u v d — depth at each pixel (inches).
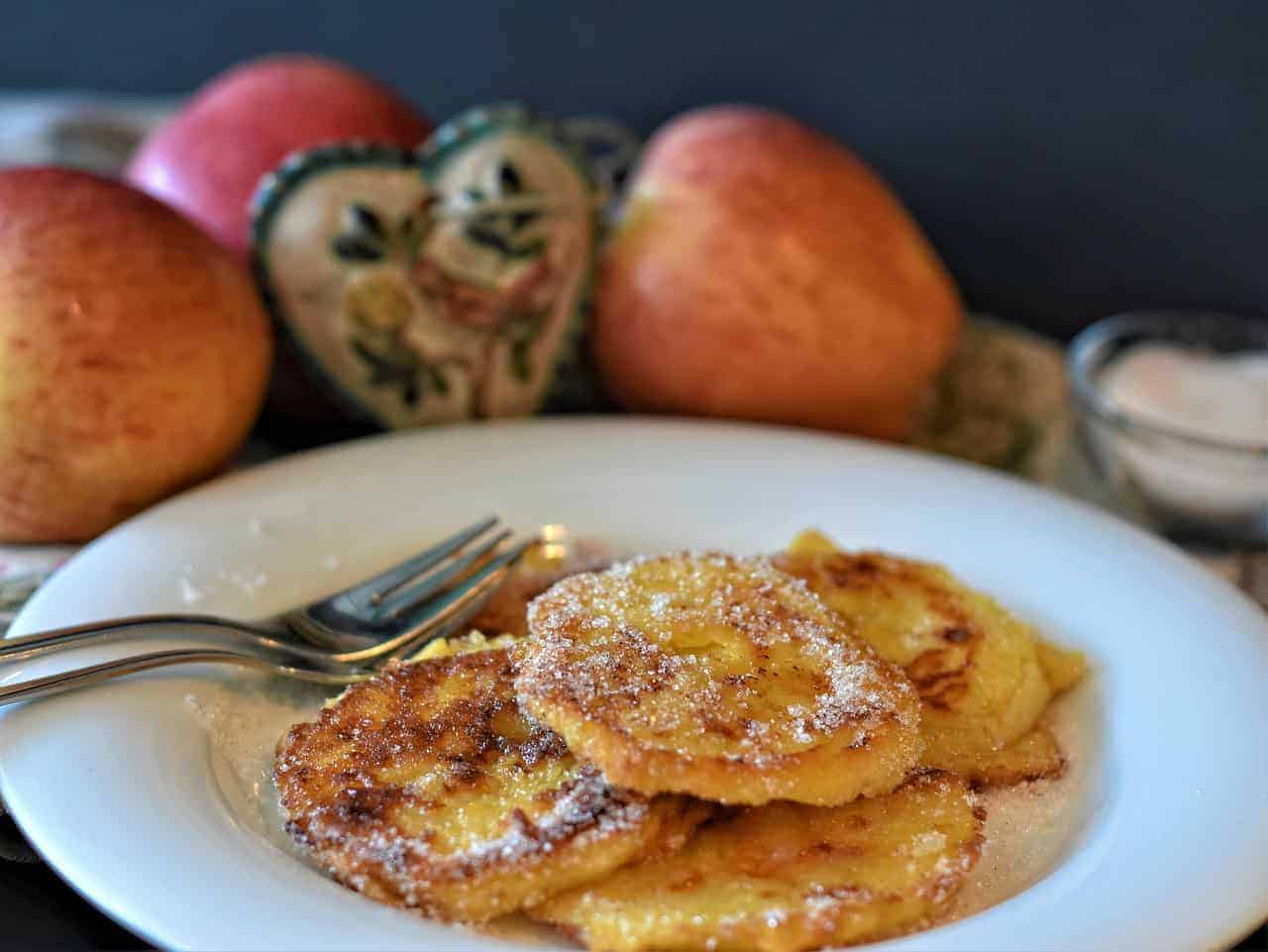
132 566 10.5
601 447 13.1
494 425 13.4
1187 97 18.7
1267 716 9.2
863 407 14.8
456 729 8.9
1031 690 9.9
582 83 20.0
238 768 9.1
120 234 11.3
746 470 12.9
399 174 13.3
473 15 19.7
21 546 11.8
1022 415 17.0
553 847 7.7
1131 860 7.9
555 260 13.8
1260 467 13.3
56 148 18.0
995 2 18.6
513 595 10.9
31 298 10.8
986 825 9.0
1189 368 16.3
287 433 15.1
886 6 18.8
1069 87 18.9
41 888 8.2
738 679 8.7
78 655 9.2
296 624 10.2
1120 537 11.9
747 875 8.0
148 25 20.4
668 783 7.9
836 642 9.3
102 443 11.2
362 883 7.7
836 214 14.2
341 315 13.3
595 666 8.6
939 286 15.1
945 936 7.2
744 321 13.9
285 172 13.0
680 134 15.0
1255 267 19.5
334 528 11.6
